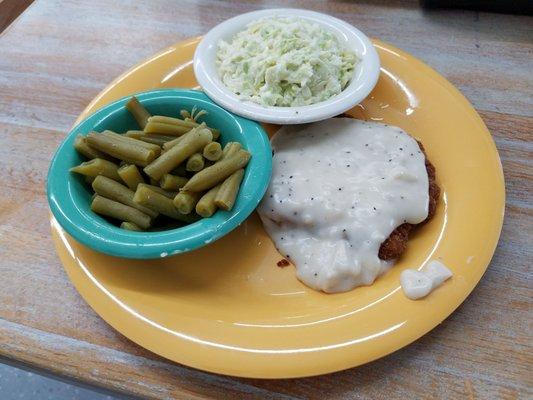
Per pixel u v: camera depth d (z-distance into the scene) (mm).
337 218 306
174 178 300
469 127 340
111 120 330
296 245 314
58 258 315
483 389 257
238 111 330
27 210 338
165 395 263
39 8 480
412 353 269
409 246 311
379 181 315
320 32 365
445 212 314
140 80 385
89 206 302
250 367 252
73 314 292
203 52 365
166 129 318
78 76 420
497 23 436
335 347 255
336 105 332
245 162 305
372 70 349
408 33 433
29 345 281
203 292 297
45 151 370
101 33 454
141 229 299
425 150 348
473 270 280
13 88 412
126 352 276
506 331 274
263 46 354
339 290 296
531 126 362
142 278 290
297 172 327
